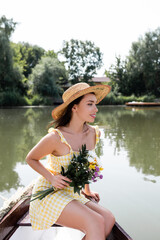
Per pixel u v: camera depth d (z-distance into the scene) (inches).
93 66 1700.3
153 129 401.4
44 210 67.2
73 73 1695.4
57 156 71.8
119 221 113.6
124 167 192.1
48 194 69.3
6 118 592.7
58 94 1269.7
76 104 74.4
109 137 323.9
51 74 1262.3
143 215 119.0
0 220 72.8
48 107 1075.9
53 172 73.7
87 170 68.0
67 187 71.7
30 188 89.9
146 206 127.5
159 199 135.0
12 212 73.2
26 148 262.4
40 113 754.2
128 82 1641.2
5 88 1144.2
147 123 488.1
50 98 1245.7
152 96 1471.5
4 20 1161.4
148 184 156.4
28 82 1254.9
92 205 70.4
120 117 624.4
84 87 74.3
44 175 69.7
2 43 1099.3
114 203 131.2
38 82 1219.9
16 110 892.6
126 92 1662.2
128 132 368.2
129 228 108.2
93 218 60.8
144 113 764.0
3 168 193.5
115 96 1450.5
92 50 1701.5
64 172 71.1
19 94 1165.7
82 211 62.2
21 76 1174.3
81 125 77.3
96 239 57.9
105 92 79.1
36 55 1979.6
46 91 1250.6
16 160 215.9
